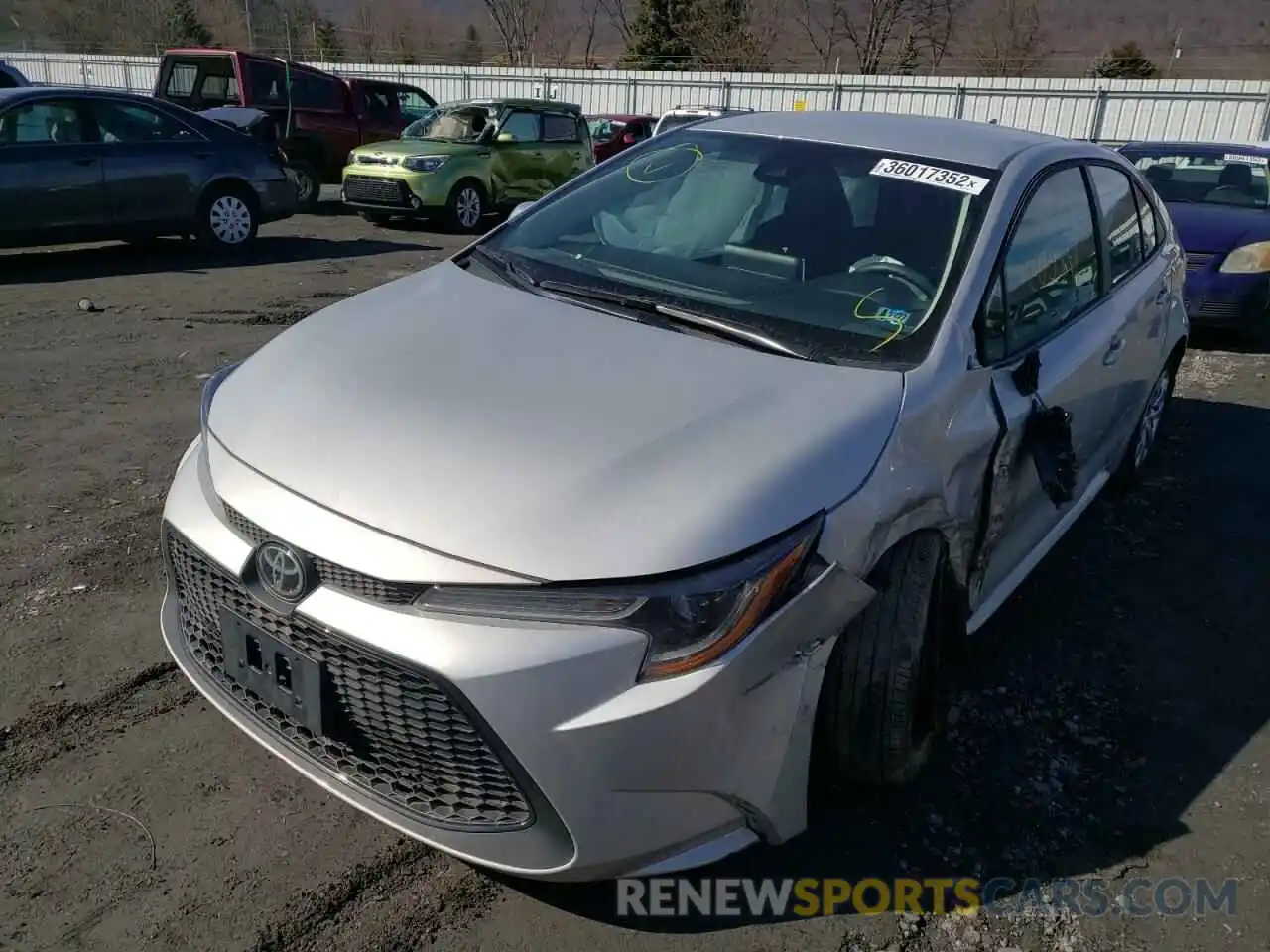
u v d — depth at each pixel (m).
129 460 4.72
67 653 3.19
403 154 12.73
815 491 2.22
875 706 2.47
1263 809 2.88
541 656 1.99
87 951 2.18
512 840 2.09
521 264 3.26
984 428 2.75
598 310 2.93
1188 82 26.44
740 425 2.33
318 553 2.13
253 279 9.12
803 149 3.49
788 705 2.18
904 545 2.54
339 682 2.19
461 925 2.32
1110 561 4.40
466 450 2.25
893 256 3.01
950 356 2.70
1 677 3.04
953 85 28.47
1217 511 4.99
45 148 8.85
